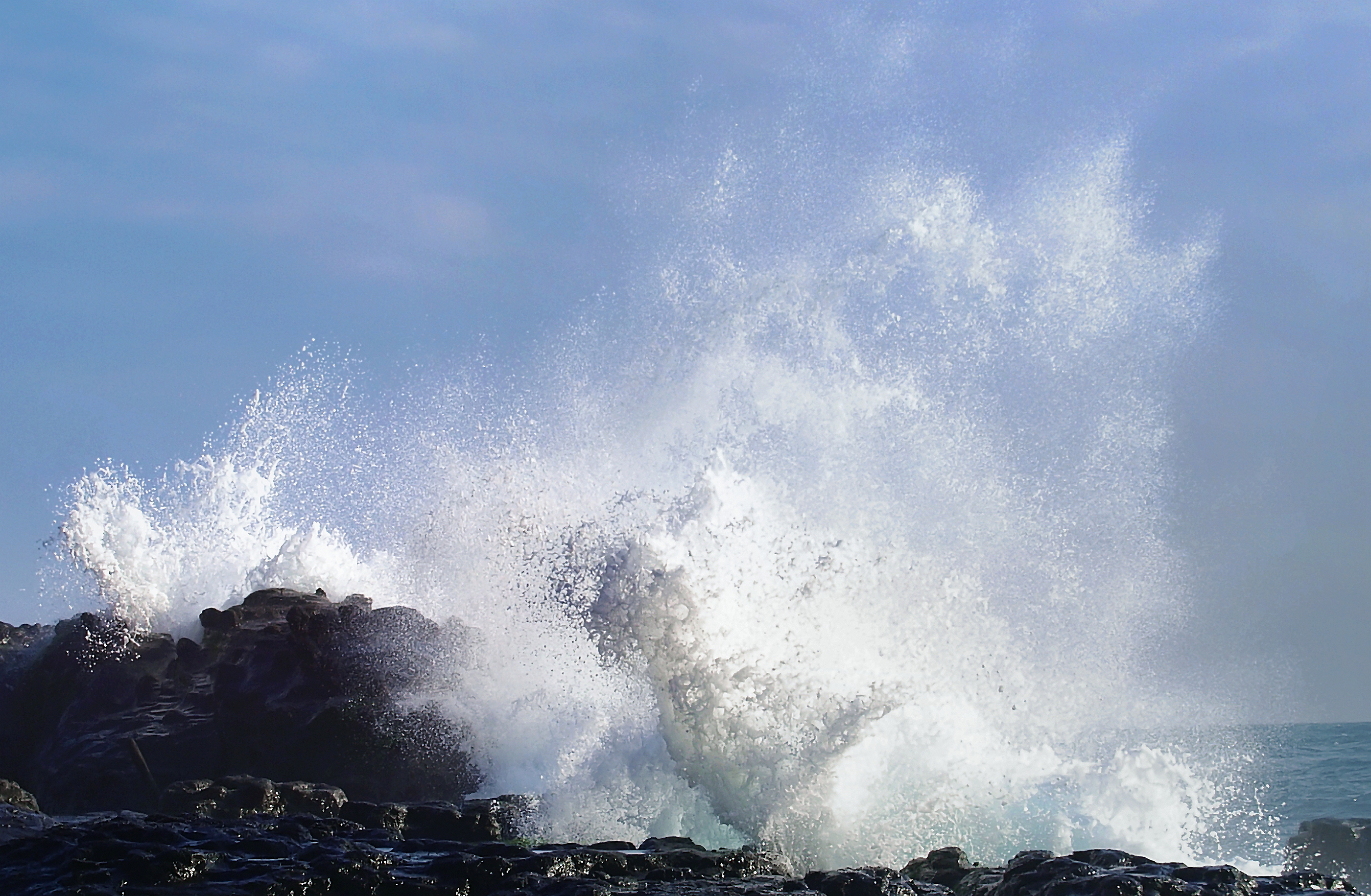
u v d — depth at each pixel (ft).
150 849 134.21
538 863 135.85
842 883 130.21
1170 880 123.95
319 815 179.52
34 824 163.94
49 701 246.88
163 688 240.32
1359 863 179.63
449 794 220.43
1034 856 135.13
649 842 160.45
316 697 226.79
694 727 199.62
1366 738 458.50
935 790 193.16
